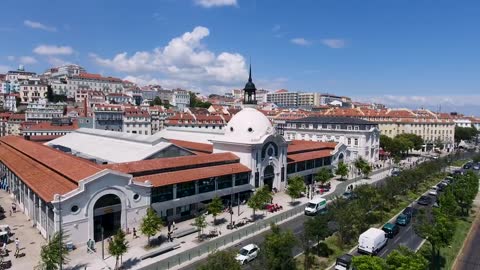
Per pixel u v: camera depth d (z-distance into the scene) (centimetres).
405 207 7400
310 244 4959
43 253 4109
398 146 13850
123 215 5512
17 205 7188
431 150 17488
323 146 11238
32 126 14912
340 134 13262
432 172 9512
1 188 8700
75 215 4969
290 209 7212
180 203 6319
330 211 5472
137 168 6172
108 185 5297
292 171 9406
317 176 9125
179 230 5775
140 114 18000
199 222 5472
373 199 6444
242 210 7106
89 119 16900
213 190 7006
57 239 4162
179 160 6938
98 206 5297
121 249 4356
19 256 4691
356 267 3559
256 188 8000
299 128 14562
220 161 7531
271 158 8381
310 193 8600
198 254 4922
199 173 6788
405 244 5441
